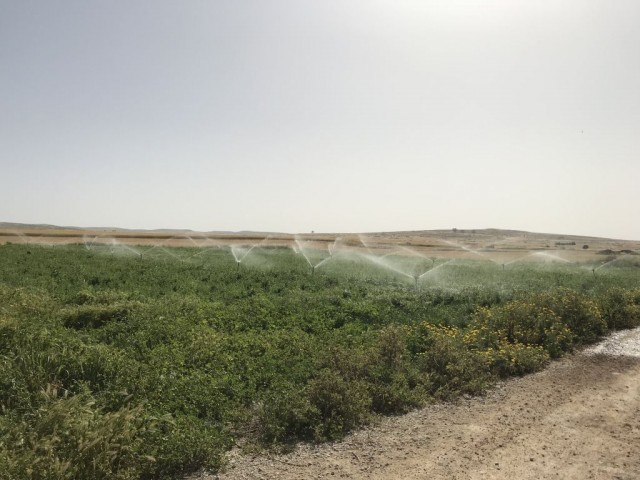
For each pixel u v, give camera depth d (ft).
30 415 24.12
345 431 27.61
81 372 29.63
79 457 20.45
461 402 32.71
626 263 158.81
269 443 26.12
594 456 25.09
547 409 31.58
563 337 46.60
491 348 41.91
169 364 33.65
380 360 37.22
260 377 33.91
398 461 24.39
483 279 95.09
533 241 445.78
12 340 33.01
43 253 117.70
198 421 27.04
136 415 25.02
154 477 22.50
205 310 51.98
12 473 18.63
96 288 67.82
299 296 63.36
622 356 44.68
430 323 51.44
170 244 204.23
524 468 23.73
